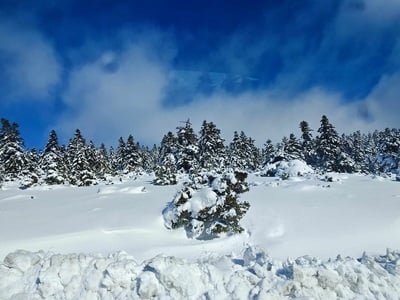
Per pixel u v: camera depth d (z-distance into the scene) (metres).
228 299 5.36
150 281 5.54
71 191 27.20
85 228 13.41
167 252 12.22
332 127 50.72
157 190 23.84
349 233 13.40
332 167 49.50
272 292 5.18
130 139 59.03
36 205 19.83
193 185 15.48
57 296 5.80
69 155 56.25
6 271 6.38
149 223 14.24
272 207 16.58
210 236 13.96
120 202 18.75
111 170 57.47
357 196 19.09
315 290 5.35
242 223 14.77
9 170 49.28
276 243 12.86
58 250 11.82
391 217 14.68
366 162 62.69
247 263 7.02
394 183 24.62
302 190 21.16
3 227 13.89
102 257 6.61
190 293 5.43
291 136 55.62
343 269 5.85
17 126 51.12
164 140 57.47
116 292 5.66
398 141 48.53
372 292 5.57
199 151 50.69
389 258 7.33
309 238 13.11
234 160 55.91
